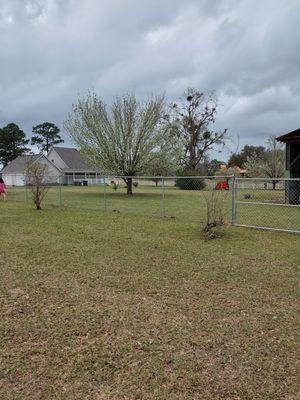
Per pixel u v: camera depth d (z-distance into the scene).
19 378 2.74
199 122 44.38
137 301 4.32
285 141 17.02
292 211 13.73
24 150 78.81
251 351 3.13
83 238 8.03
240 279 5.15
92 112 23.31
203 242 7.58
